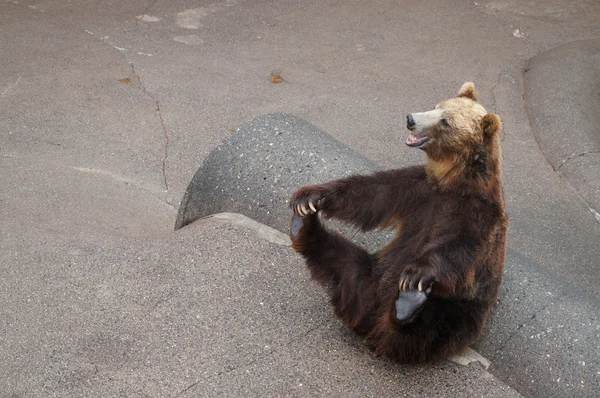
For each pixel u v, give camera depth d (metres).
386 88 10.20
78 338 4.54
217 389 4.17
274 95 9.85
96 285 5.03
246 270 5.18
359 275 4.62
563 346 4.70
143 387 4.18
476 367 4.47
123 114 9.13
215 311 4.80
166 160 8.34
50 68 10.01
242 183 5.99
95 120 8.93
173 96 9.65
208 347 4.49
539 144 9.16
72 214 6.70
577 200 8.19
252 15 12.30
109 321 4.69
